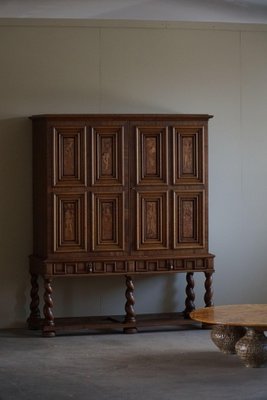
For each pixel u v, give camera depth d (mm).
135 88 7461
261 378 5520
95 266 6953
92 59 7379
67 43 7336
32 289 7184
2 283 7258
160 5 7461
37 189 7133
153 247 7059
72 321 7133
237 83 7641
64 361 6066
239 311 6137
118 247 6996
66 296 7359
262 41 7680
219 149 7625
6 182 7254
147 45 7480
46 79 7305
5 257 7258
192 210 7129
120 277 7453
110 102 7422
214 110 7605
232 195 7648
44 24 7289
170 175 7078
